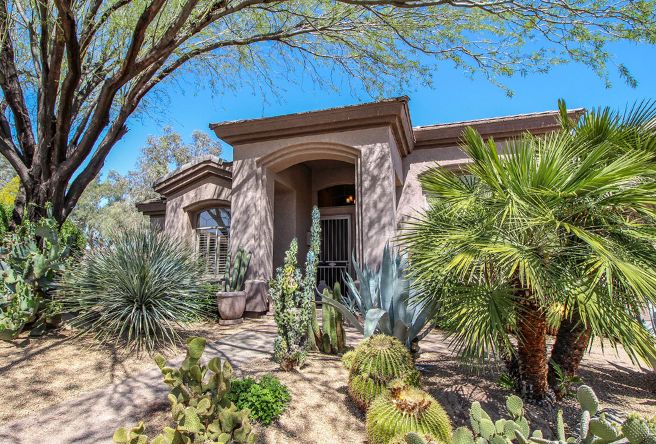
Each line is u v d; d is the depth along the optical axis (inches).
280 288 204.8
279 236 465.7
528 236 143.4
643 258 133.3
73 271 286.8
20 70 371.2
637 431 72.5
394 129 379.9
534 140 172.9
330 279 486.3
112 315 256.1
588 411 93.4
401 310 193.6
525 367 163.3
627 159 138.2
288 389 176.1
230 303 343.0
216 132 412.2
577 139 164.6
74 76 299.3
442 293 159.0
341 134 379.6
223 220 503.8
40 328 271.6
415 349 189.8
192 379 116.3
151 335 265.4
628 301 131.3
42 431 142.9
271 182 417.7
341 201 512.1
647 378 206.7
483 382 187.6
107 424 148.3
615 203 135.1
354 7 340.8
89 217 1508.4
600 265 121.5
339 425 149.6
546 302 134.3
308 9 354.9
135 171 1557.6
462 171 187.6
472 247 140.9
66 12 248.8
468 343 142.6
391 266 206.2
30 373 202.7
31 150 363.9
